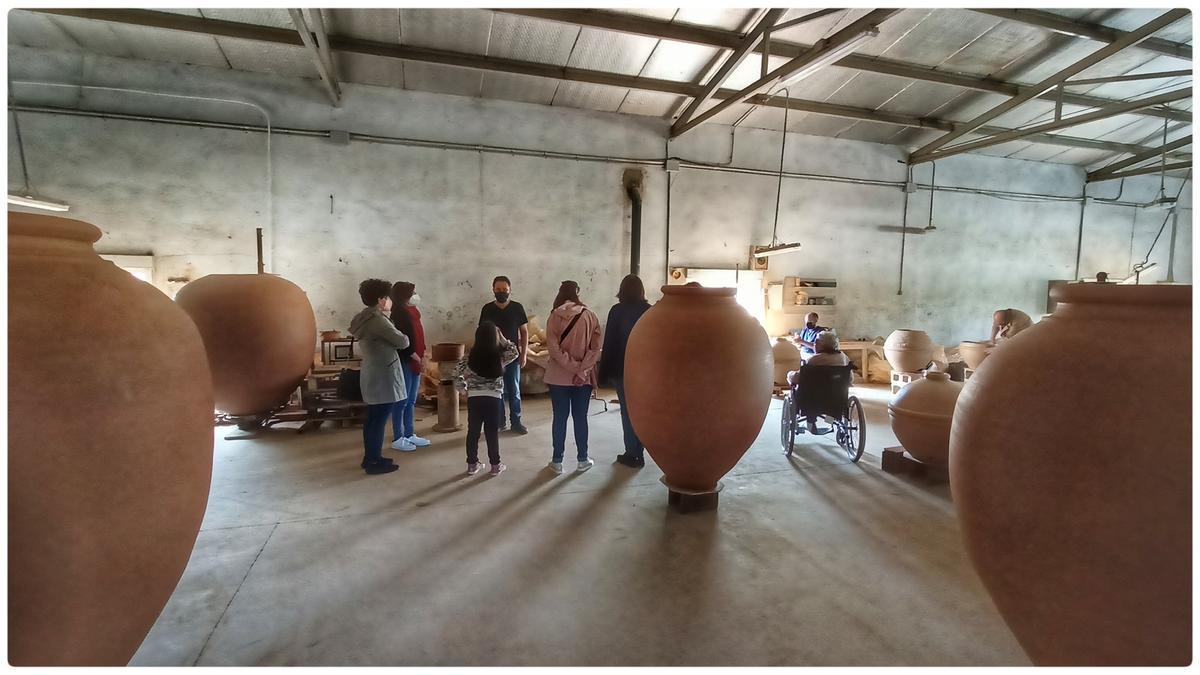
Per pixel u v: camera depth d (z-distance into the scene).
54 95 5.69
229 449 4.23
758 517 3.01
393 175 6.80
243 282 4.21
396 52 5.92
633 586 2.29
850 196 8.83
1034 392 1.32
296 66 6.18
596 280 7.72
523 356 4.91
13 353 1.08
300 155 6.46
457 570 2.41
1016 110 7.88
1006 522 1.35
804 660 1.84
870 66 6.47
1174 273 10.75
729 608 2.14
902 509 3.13
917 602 2.19
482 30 5.68
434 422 5.19
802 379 4.02
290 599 2.17
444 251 7.05
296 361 4.43
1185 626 1.13
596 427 5.11
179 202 6.09
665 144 7.90
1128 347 1.23
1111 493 1.17
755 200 8.34
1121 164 9.55
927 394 3.52
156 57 5.92
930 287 9.39
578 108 7.49
